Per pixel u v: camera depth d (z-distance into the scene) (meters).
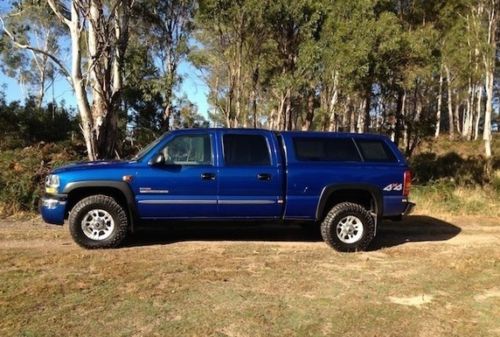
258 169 8.07
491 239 9.57
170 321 4.94
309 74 19.27
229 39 20.28
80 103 14.19
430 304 5.67
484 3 30.27
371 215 8.32
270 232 9.61
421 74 19.97
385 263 7.47
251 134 8.23
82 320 4.90
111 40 14.71
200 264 7.01
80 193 7.91
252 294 5.81
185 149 8.06
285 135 8.32
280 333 4.74
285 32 19.84
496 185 15.97
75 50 13.93
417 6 25.33
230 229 9.75
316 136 8.40
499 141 42.28
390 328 4.95
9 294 5.57
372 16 18.66
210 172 7.96
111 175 7.75
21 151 15.84
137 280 6.20
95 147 14.45
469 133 48.06
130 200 7.79
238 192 8.03
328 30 18.61
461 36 29.08
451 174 20.52
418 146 26.02
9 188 11.06
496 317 5.32
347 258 7.70
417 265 7.38
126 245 8.14
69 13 16.23
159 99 25.80
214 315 5.12
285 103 21.06
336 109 24.23
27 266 6.71
